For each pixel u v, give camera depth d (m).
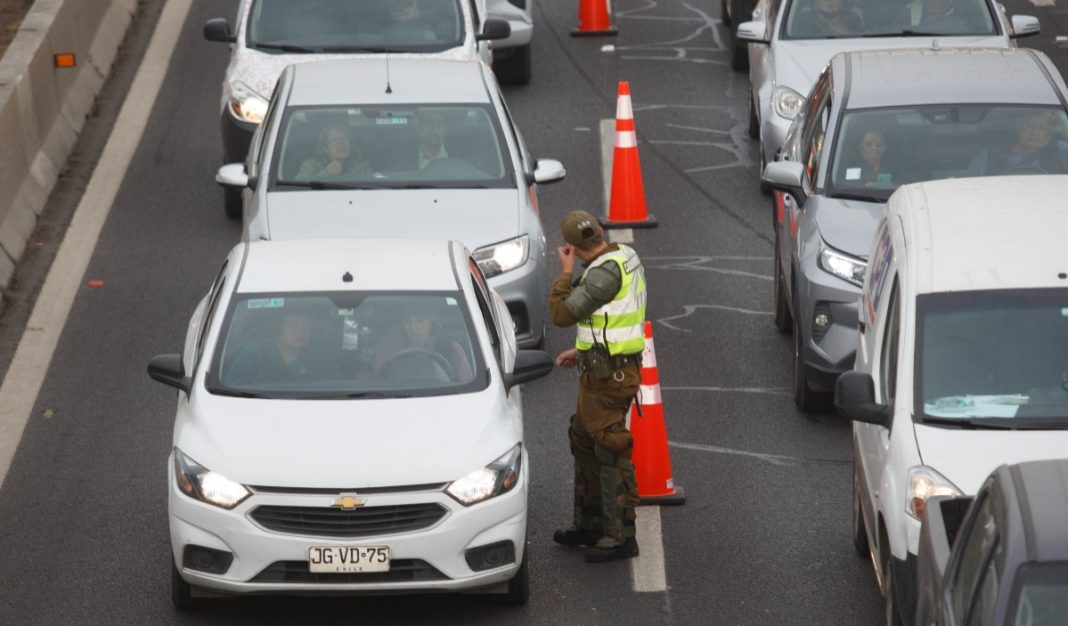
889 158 45.69
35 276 54.53
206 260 56.00
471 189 47.81
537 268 46.62
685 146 68.19
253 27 61.75
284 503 31.88
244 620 33.66
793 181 46.41
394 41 61.16
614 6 90.12
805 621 33.50
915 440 30.50
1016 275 32.88
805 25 62.56
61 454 42.12
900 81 47.91
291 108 50.25
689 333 50.34
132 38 81.75
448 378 34.91
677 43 82.88
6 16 75.12
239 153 58.53
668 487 39.50
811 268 43.12
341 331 35.66
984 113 46.31
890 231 35.88
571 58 80.56
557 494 40.03
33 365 47.81
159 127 69.69
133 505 39.25
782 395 45.78
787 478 40.56
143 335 49.94
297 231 46.00
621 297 35.34
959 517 27.53
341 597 34.75
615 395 35.62
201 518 32.03
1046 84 47.12
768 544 37.09
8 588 35.19
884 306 34.53
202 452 32.66
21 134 59.56
